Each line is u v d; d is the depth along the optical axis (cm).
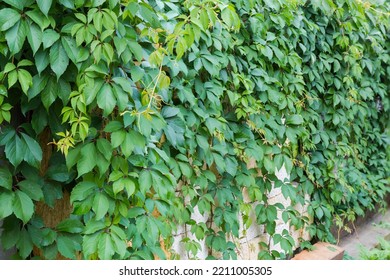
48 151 200
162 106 219
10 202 158
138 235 189
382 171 452
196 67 225
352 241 414
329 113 358
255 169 299
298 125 316
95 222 171
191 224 258
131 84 183
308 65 335
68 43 159
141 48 171
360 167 410
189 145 232
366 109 412
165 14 207
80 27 159
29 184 169
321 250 350
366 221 465
